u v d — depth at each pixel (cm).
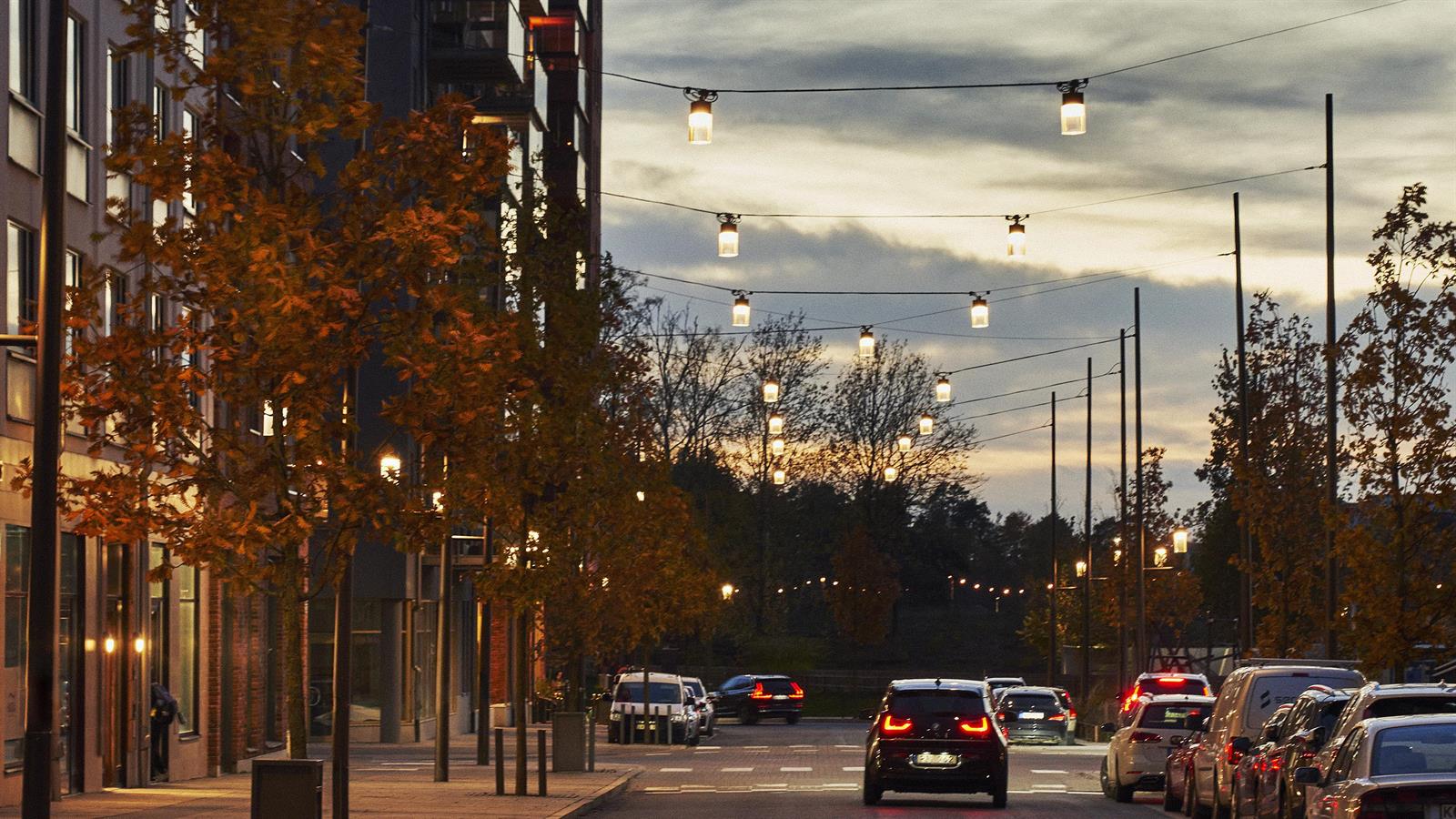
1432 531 4356
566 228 5003
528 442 4484
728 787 5156
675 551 7269
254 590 2844
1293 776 2469
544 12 9481
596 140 14425
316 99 2833
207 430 2834
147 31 2805
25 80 4000
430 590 8425
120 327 2748
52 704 2242
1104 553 15250
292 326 2681
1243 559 6388
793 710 11312
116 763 4572
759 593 14875
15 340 2455
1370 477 4422
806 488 15262
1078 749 8175
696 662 15275
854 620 15288
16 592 3853
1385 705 2469
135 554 4641
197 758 5216
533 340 4778
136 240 2734
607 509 5106
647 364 7369
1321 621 5875
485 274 3938
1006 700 8631
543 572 4475
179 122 5025
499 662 9719
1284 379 6788
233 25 2820
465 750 7194
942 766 4209
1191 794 3884
